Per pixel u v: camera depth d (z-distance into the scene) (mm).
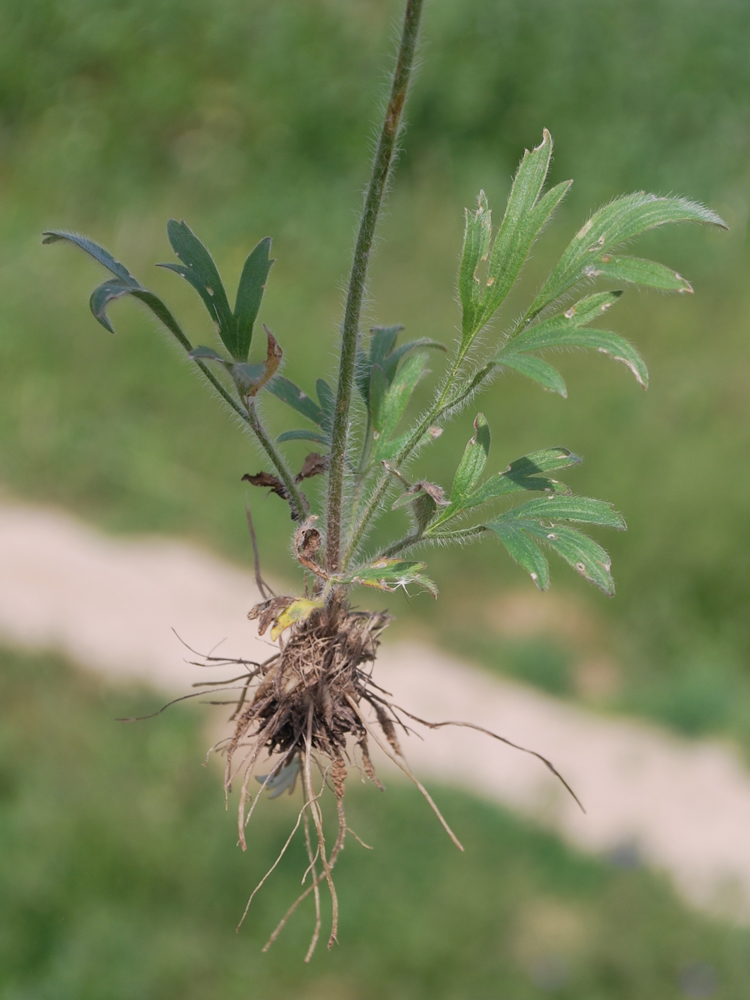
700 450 8031
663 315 9234
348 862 4977
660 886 5016
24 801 5086
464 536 1527
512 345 1479
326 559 1521
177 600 7477
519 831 5348
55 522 8477
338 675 1604
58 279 10141
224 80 12477
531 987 4457
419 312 9789
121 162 12047
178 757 5602
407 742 6086
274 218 11305
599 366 8734
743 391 8430
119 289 1471
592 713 6703
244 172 11766
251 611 1521
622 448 8141
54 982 4312
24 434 9203
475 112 11406
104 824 4969
